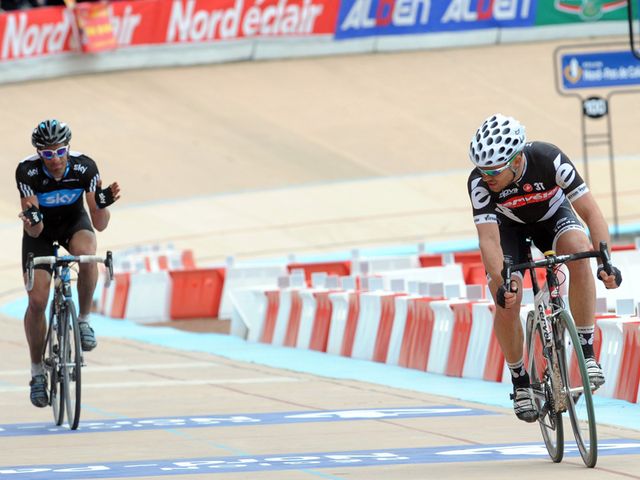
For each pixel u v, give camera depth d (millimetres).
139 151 91812
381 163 91562
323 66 112875
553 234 20375
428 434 23203
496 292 19062
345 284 39094
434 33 118125
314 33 115250
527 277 41812
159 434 23766
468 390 29547
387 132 97812
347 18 116000
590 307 19438
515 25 119875
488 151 18781
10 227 76250
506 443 22016
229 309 49969
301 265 49969
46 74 106188
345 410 26656
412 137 96875
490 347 31062
